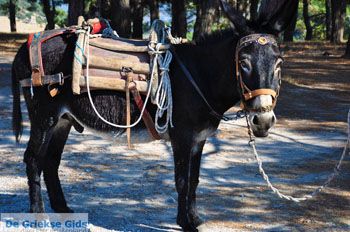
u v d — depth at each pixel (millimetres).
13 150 8359
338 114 11828
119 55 4984
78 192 6422
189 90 4723
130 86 4859
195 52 4828
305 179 7117
